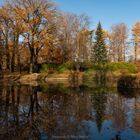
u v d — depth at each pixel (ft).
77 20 236.43
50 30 177.37
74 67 210.59
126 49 303.07
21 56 205.87
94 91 97.50
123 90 99.09
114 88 108.37
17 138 38.01
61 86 122.21
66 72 199.82
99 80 159.94
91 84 133.18
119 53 305.12
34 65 189.88
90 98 77.61
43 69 207.21
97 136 38.17
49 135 39.06
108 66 203.21
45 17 174.19
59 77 184.14
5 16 174.29
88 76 179.83
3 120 49.08
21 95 86.33
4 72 182.19
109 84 130.41
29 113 55.67
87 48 251.39
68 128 42.63
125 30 304.50
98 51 256.73
